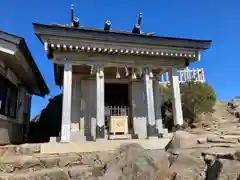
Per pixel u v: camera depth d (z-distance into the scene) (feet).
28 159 17.39
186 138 19.22
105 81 30.86
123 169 15.25
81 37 22.44
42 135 45.65
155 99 30.96
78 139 25.68
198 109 36.88
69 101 22.26
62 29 21.86
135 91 30.78
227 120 35.22
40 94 43.62
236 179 11.67
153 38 24.47
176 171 14.48
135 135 26.17
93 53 24.20
